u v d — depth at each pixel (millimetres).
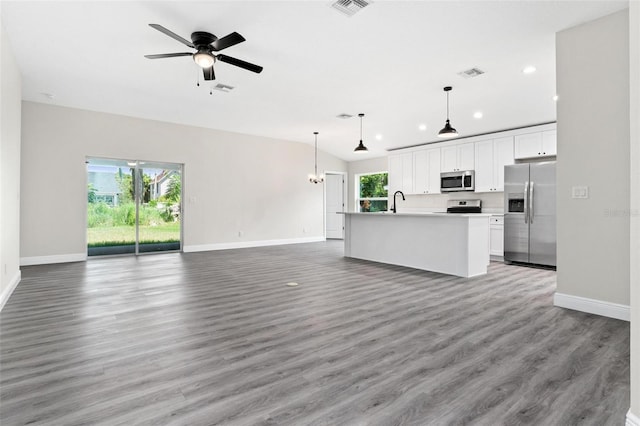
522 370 2037
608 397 1749
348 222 6582
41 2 2922
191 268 5328
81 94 5332
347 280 4469
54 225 5867
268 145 8531
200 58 3330
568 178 3230
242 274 4859
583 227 3148
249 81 4734
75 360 2150
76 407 1651
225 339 2500
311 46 3684
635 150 1536
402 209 8531
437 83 4707
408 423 1538
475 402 1704
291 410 1636
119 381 1899
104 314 3053
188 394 1772
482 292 3861
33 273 4898
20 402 1690
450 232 4867
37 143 5715
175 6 2973
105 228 6500
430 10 2988
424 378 1943
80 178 6109
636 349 1466
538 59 3938
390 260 5750
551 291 3914
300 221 9195
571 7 2895
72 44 3672
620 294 2939
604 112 3010
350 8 2982
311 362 2139
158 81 4777
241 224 8102
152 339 2492
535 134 6078
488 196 7066
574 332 2639
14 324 2787
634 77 1549
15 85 4027
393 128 7141
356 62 4070
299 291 3895
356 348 2350
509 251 5750
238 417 1580
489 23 3178
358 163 10195
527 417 1584
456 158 7234
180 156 7203
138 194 6828
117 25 3289
